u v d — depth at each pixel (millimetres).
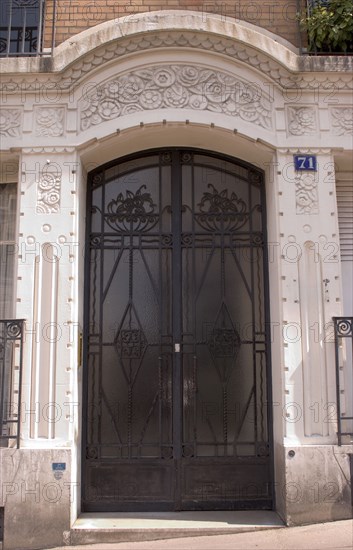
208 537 4703
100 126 5234
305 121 5312
